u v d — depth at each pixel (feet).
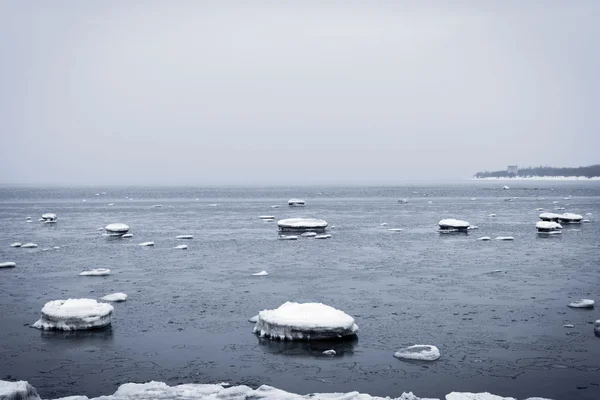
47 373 61.05
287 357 65.10
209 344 69.51
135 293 95.14
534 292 94.22
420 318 79.61
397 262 123.54
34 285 101.76
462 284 100.58
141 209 314.96
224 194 565.94
